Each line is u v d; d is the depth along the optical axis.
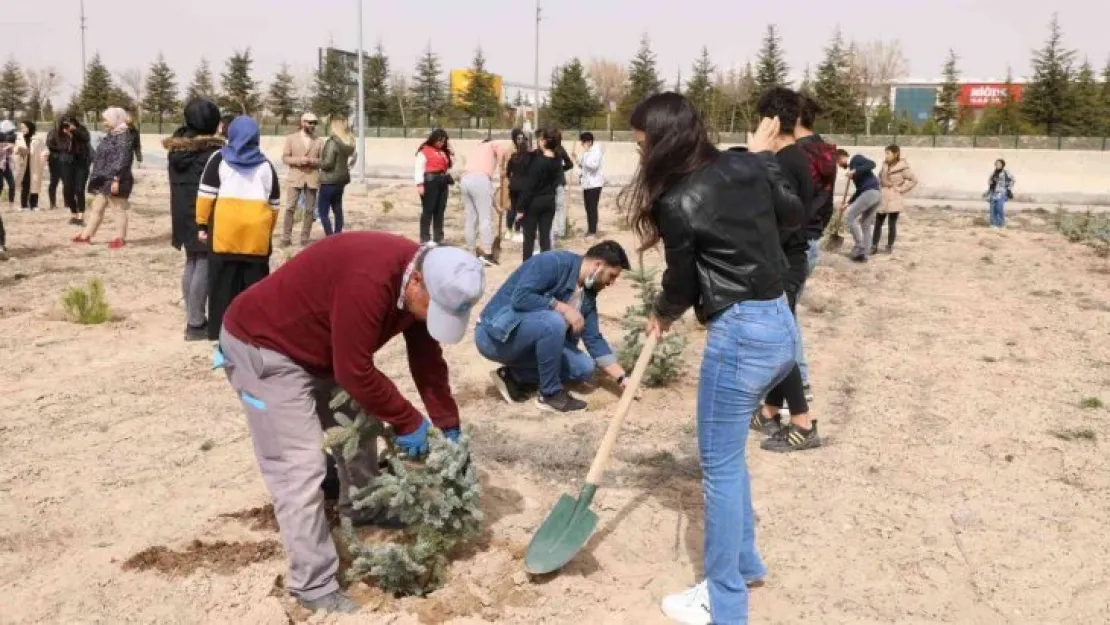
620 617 3.74
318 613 3.69
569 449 5.47
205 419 5.97
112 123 12.55
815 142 5.89
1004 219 21.94
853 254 14.12
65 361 7.26
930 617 3.84
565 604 3.82
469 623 3.66
